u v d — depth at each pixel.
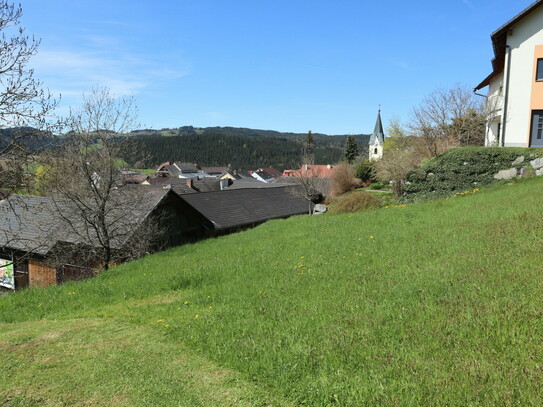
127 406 4.08
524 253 6.91
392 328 4.89
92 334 6.40
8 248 20.94
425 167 20.36
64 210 18.38
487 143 26.27
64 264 19.61
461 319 4.80
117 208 18.62
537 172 16.98
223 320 6.23
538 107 19.00
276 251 11.59
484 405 3.23
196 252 14.36
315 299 6.71
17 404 4.31
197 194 34.16
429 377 3.71
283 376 4.20
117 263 19.92
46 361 5.43
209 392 4.16
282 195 43.31
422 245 9.06
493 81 25.89
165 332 6.11
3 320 8.38
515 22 19.12
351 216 16.86
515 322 4.51
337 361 4.30
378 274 7.55
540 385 3.37
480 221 10.12
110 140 18.11
